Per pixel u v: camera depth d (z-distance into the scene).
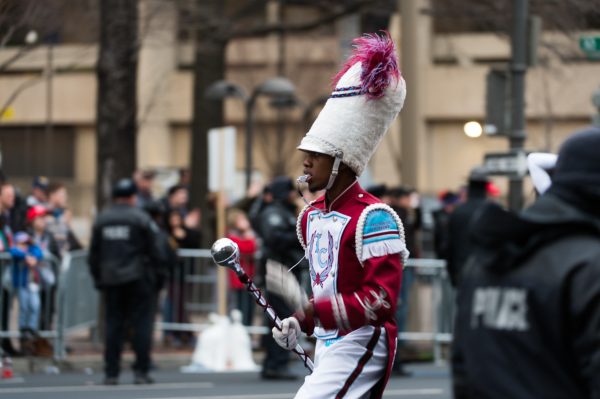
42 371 16.28
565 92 39.50
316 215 7.04
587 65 39.34
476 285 4.39
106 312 14.52
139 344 14.54
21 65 22.70
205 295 18.33
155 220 15.96
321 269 6.94
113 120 18.92
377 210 6.75
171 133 46.91
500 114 16.70
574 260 4.15
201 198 23.70
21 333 16.08
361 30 35.28
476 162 46.38
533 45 16.77
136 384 14.70
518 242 4.29
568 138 4.43
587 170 4.31
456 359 4.46
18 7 17.25
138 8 19.83
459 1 24.41
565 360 4.14
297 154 43.44
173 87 46.22
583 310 4.07
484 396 4.25
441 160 46.75
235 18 22.89
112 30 18.81
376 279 6.61
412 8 19.19
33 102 45.16
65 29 23.97
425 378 16.12
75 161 46.81
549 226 4.25
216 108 23.89
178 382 15.17
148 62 41.88
